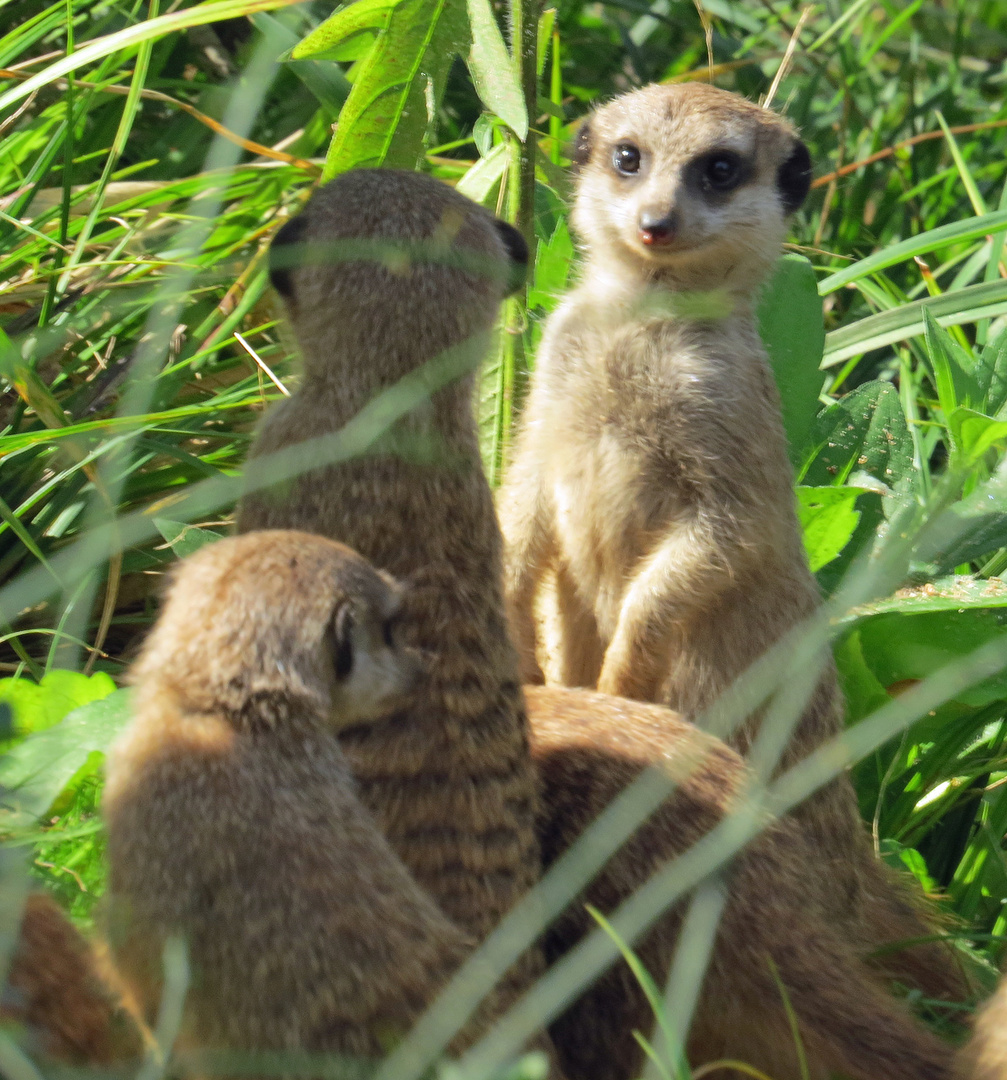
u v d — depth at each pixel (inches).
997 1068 177.5
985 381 323.9
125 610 288.4
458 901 196.1
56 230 317.1
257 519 225.0
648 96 310.7
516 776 205.8
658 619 272.8
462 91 415.5
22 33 321.4
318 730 179.3
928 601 277.7
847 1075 196.1
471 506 223.6
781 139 311.7
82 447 256.7
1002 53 519.8
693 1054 203.3
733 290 300.0
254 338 331.3
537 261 327.6
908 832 277.1
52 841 194.2
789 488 288.8
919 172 458.9
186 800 169.3
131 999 171.9
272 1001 162.9
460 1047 165.2
